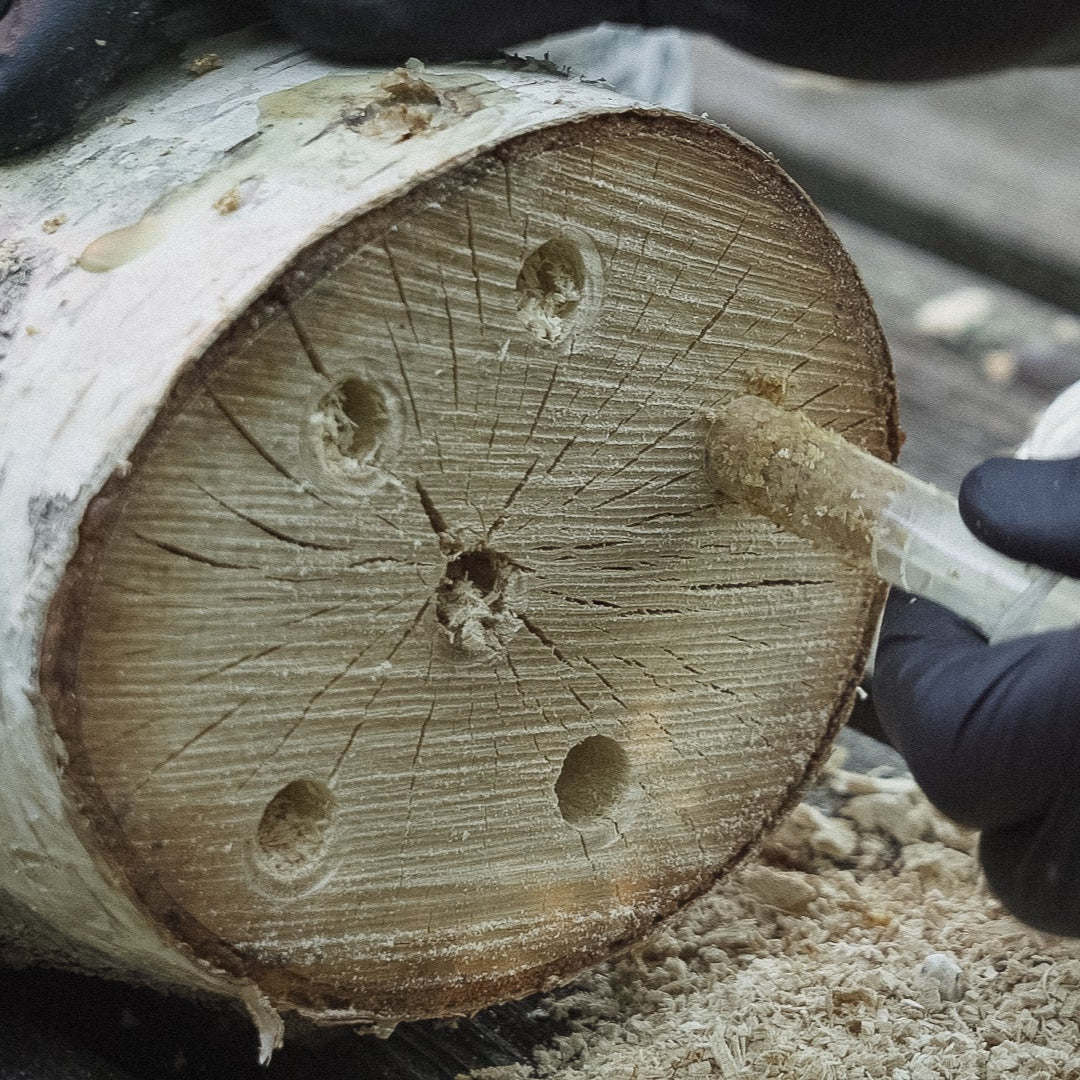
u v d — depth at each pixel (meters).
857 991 0.56
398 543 0.51
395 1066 0.56
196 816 0.50
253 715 0.50
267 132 0.51
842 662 0.56
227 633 0.49
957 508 0.51
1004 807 0.50
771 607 0.55
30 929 0.54
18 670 0.48
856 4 0.55
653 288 0.52
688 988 0.57
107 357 0.49
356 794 0.51
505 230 0.50
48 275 0.51
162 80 0.54
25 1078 0.54
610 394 0.52
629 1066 0.54
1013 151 1.14
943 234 1.06
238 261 0.49
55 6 0.53
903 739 0.51
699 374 0.53
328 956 0.52
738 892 0.60
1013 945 0.58
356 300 0.49
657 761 0.55
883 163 1.11
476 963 0.54
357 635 0.51
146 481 0.48
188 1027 0.57
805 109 1.19
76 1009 0.57
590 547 0.53
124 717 0.49
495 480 0.51
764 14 0.55
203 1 0.55
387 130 0.50
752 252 0.53
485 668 0.52
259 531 0.49
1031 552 0.49
